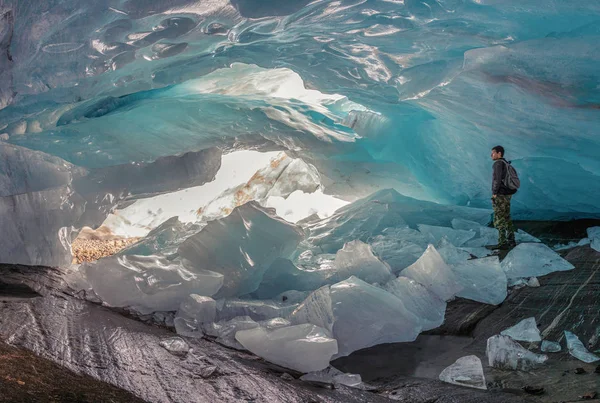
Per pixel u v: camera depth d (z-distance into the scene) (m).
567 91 7.61
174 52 7.79
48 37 6.95
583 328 5.18
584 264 6.85
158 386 3.89
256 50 8.42
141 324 5.42
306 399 3.94
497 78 7.99
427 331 5.67
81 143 7.64
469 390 4.19
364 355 5.18
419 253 7.54
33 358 4.00
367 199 9.67
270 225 7.01
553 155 8.63
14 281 6.22
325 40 8.30
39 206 7.20
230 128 8.71
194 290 5.97
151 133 8.22
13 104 7.29
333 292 5.62
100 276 6.02
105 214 7.81
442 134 9.46
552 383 4.19
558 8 7.43
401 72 8.66
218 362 4.51
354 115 10.05
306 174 10.55
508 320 5.61
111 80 7.78
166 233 8.30
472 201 9.88
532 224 9.19
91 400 3.45
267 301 6.20
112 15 6.83
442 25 7.93
